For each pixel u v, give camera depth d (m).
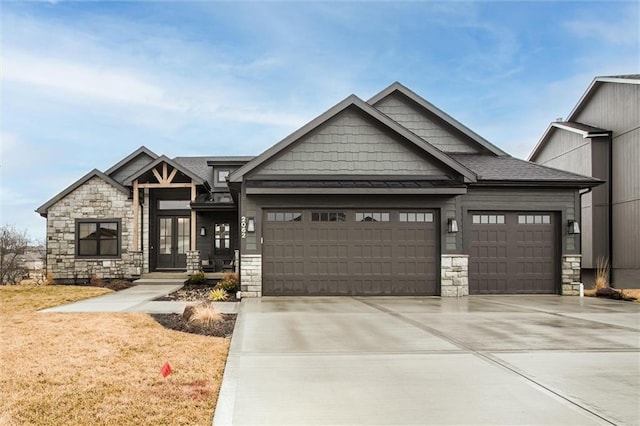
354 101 13.41
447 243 13.56
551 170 14.95
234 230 19.44
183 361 6.04
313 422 4.14
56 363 5.89
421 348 6.76
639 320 9.33
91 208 18.23
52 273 17.75
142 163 20.16
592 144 19.38
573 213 14.35
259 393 4.85
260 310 10.48
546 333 7.91
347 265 13.39
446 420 4.18
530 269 14.27
